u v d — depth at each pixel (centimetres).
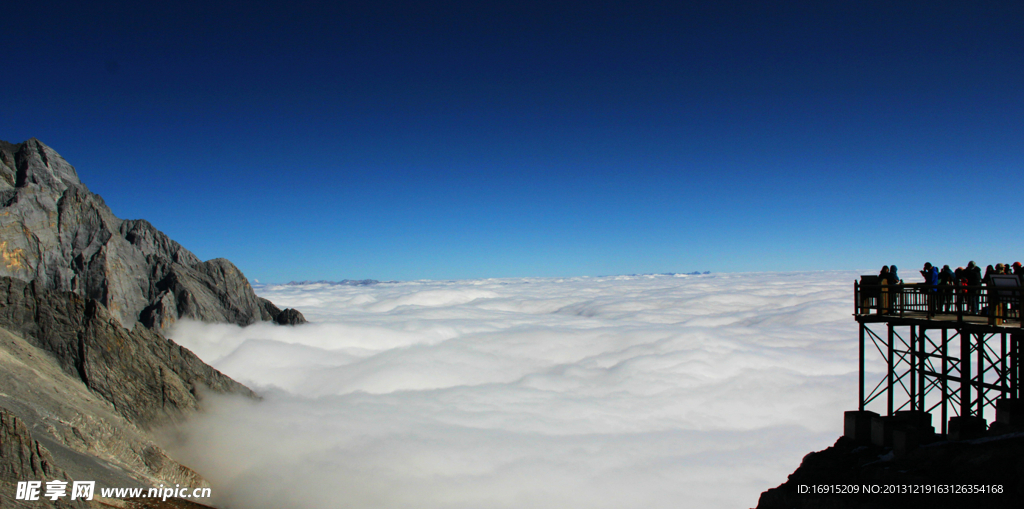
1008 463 1516
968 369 1791
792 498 1880
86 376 4250
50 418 3062
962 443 1686
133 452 3359
